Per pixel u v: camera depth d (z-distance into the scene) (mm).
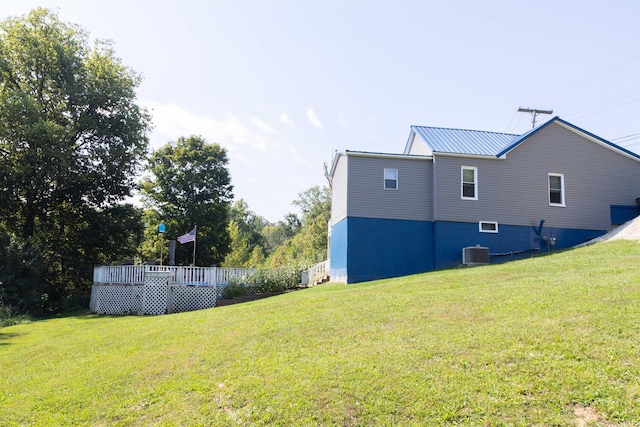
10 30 24625
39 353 9867
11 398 6648
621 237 17625
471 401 4750
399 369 5680
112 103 26438
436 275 14789
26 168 22141
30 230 24578
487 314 7680
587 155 21000
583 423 4215
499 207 20031
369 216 19531
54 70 24672
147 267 18516
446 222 19594
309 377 5816
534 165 20531
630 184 21094
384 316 8602
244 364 6758
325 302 11117
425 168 20203
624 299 7289
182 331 10031
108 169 26062
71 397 6363
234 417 5125
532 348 5766
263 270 20656
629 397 4465
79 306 23203
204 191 36250
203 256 35344
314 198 71000
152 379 6727
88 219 25906
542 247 20062
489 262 19281
